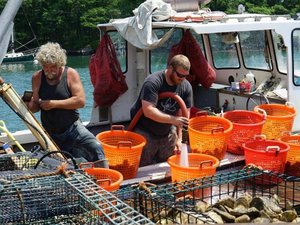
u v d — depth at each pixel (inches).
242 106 274.8
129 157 205.2
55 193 124.2
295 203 178.4
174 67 212.1
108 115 282.8
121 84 275.4
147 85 214.1
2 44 158.2
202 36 301.3
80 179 131.3
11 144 244.4
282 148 212.4
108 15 1834.4
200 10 288.2
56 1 1886.1
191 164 200.4
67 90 199.9
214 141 217.0
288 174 217.6
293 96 253.6
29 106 201.8
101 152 204.4
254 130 230.4
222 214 148.6
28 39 1786.4
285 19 262.4
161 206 146.7
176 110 221.1
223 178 171.5
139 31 252.4
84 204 121.9
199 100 292.4
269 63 281.0
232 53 296.4
